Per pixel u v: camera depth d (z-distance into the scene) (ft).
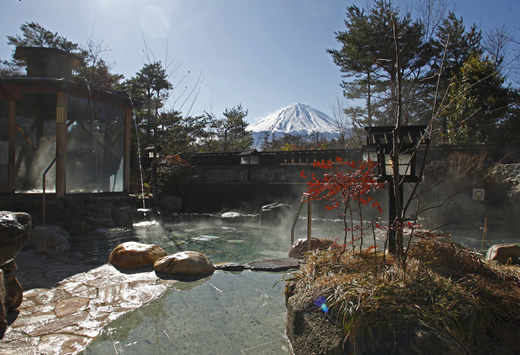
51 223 24.58
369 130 12.77
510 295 7.41
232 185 41.04
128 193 33.60
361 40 50.96
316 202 35.47
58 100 26.08
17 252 8.02
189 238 24.43
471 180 32.19
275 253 19.33
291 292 9.65
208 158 47.83
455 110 39.83
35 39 71.56
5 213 8.16
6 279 9.61
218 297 11.09
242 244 22.16
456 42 49.16
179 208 41.39
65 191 26.89
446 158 36.60
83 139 29.07
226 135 106.32
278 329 8.79
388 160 11.43
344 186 10.11
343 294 6.93
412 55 47.98
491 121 41.04
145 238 24.09
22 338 8.12
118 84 68.44
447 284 7.38
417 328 6.07
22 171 27.22
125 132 33.24
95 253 18.75
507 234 25.34
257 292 11.57
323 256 10.00
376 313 6.46
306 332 7.27
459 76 45.34
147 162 48.24
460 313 6.48
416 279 7.57
